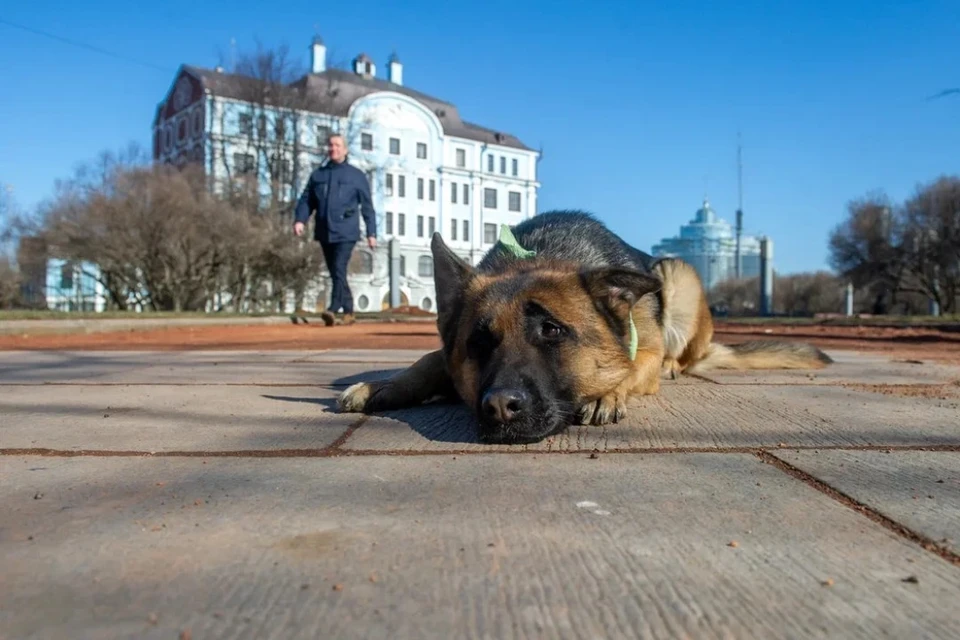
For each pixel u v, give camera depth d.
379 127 79.56
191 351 8.34
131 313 17.23
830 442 2.99
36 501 2.12
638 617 1.35
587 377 3.41
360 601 1.41
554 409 3.14
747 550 1.70
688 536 1.80
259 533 1.81
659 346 4.37
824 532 1.84
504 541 1.76
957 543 1.76
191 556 1.66
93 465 2.59
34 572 1.56
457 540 1.76
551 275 3.67
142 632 1.29
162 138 71.12
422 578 1.53
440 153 84.19
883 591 1.48
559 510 2.02
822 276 70.69
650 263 5.66
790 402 4.12
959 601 1.43
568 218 5.25
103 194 30.06
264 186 44.59
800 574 1.56
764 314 38.50
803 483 2.33
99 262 30.84
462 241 86.31
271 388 4.82
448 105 89.88
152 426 3.38
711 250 103.50
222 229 31.30
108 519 1.94
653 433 3.22
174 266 31.28
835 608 1.40
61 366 6.43
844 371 6.12
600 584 1.50
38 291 36.34
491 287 3.59
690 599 1.43
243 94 45.84
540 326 3.35
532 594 1.45
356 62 85.06
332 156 14.72
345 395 3.81
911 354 8.55
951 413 3.71
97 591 1.46
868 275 58.66
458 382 3.69
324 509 2.03
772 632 1.30
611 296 3.61
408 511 2.01
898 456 2.72
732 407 3.94
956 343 11.49
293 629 1.30
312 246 34.22
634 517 1.96
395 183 81.12
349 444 2.98
